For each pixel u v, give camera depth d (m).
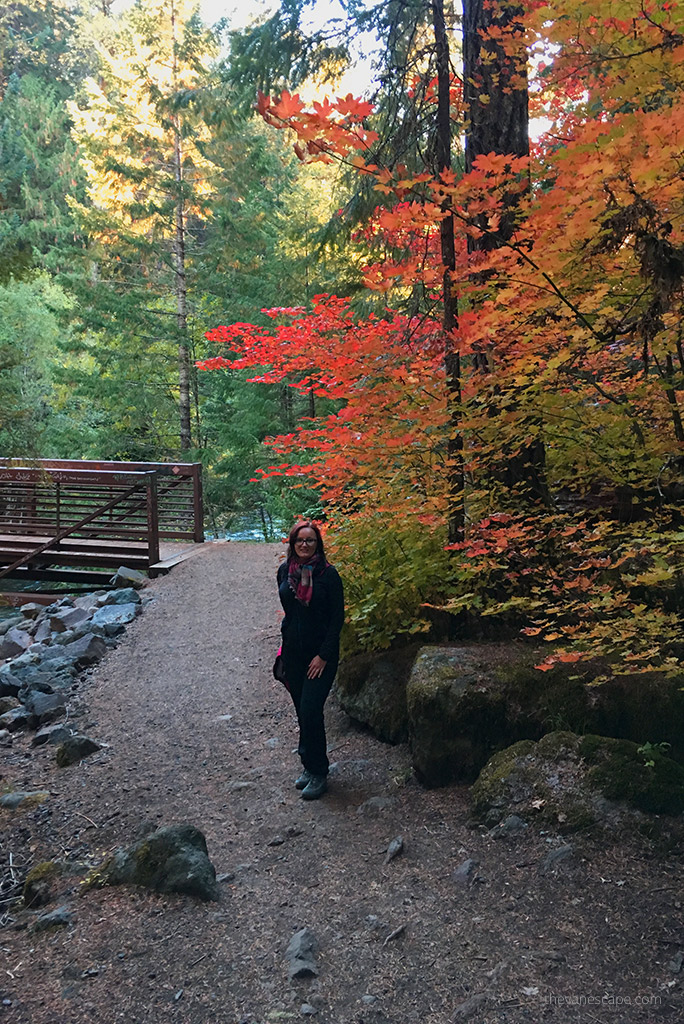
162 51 16.16
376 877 3.30
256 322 15.89
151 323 16.69
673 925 2.70
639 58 3.18
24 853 3.91
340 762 4.48
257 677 6.10
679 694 3.79
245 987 2.67
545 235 3.15
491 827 3.46
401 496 4.89
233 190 17.27
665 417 4.21
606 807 3.29
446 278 4.19
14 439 7.41
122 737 5.18
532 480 4.81
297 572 4.16
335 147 3.04
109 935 3.04
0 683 6.06
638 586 4.42
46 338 21.00
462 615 4.84
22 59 35.72
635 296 3.53
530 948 2.69
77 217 16.70
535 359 3.65
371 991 2.59
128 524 9.98
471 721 3.95
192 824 3.98
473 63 4.77
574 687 3.93
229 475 16.75
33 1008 2.64
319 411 15.13
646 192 3.02
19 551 10.10
